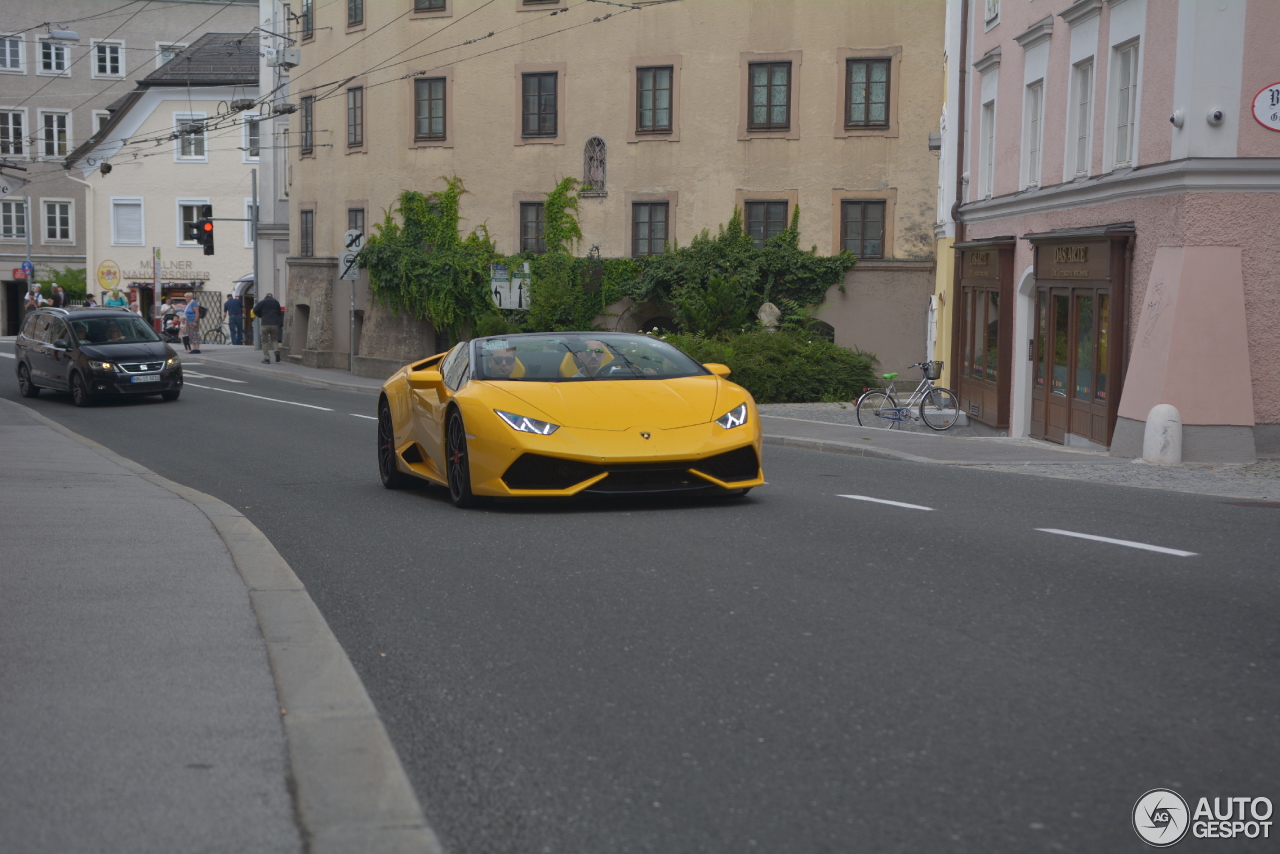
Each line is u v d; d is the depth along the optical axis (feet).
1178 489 37.58
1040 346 63.82
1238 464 44.11
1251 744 13.10
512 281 106.11
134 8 224.12
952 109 85.35
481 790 12.30
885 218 98.89
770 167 100.53
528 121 107.04
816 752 13.12
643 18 102.58
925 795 11.91
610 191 104.63
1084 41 57.57
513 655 17.15
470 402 30.25
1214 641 17.11
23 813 11.23
